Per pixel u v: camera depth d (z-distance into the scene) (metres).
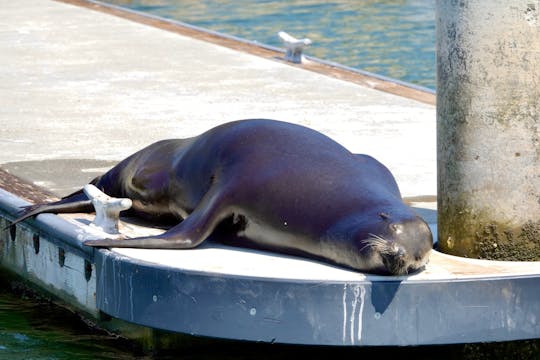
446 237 16.97
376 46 47.34
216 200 17.11
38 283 20.25
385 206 15.99
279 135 17.59
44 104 30.41
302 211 16.48
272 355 17.59
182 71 35.41
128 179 19.69
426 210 20.25
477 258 16.66
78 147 25.62
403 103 30.92
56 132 27.14
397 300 15.39
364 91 32.62
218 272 15.74
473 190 16.52
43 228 19.30
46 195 21.52
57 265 19.31
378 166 17.75
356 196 16.33
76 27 44.34
